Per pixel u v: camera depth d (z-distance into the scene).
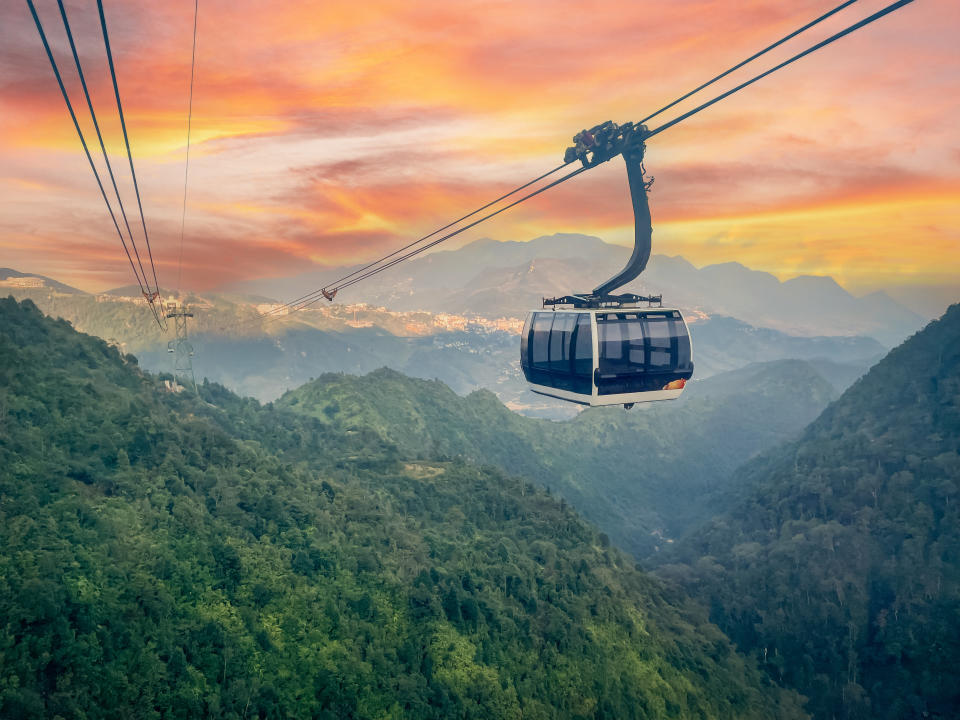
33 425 104.94
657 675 134.50
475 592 124.12
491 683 107.50
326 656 96.44
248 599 97.88
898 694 174.88
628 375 35.03
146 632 83.88
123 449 110.38
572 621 131.50
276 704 88.38
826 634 191.62
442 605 115.44
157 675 80.62
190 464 120.94
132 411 120.06
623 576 172.12
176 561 95.50
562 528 181.25
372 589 112.00
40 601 76.88
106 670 77.19
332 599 105.06
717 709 142.38
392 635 106.88
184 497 107.56
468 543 147.12
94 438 108.12
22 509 88.62
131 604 84.38
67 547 85.94
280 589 101.44
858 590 198.88
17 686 70.38
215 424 178.88
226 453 132.00
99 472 103.62
